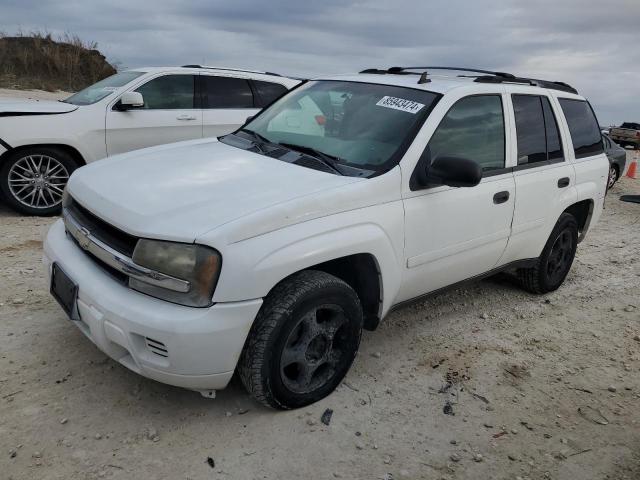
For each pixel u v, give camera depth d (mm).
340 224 3057
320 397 3279
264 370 2889
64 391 3152
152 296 2713
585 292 5570
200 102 7570
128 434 2875
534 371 3922
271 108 4496
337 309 3176
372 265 3340
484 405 3459
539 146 4641
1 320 3836
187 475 2648
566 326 4711
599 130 5652
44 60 29984
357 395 3402
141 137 7133
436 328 4418
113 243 2859
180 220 2721
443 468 2887
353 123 3785
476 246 4039
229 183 3125
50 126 6434
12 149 6266
